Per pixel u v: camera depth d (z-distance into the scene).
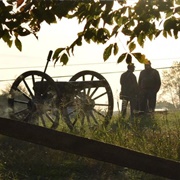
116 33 8.30
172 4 8.05
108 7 7.92
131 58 8.39
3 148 17.92
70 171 16.19
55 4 7.79
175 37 8.31
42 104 23.77
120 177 15.80
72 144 6.29
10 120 6.29
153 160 6.28
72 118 23.94
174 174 6.25
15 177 15.55
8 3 7.88
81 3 7.94
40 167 16.30
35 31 8.21
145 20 8.19
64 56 8.42
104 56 8.42
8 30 8.09
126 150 6.28
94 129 20.25
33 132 6.29
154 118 24.45
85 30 8.28
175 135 18.75
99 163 16.52
